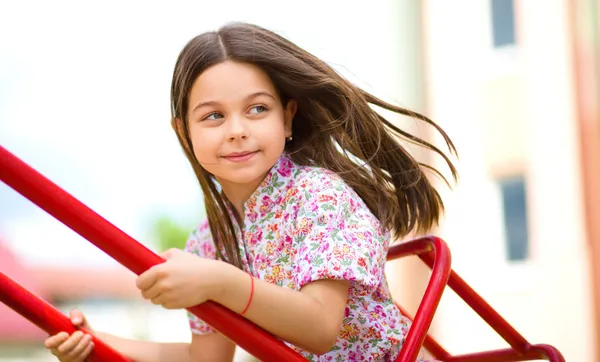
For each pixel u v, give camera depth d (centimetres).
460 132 600
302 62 146
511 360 163
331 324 129
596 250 545
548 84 569
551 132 569
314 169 147
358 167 152
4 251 1096
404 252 156
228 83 139
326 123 152
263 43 144
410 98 612
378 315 147
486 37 604
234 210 157
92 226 108
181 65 144
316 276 133
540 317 568
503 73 590
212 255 168
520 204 589
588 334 543
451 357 172
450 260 145
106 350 126
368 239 139
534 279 574
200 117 140
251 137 139
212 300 115
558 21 563
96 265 1209
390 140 158
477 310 159
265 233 150
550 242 566
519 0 587
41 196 106
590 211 550
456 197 591
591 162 549
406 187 159
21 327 1024
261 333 115
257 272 150
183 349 166
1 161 105
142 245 112
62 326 126
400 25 618
